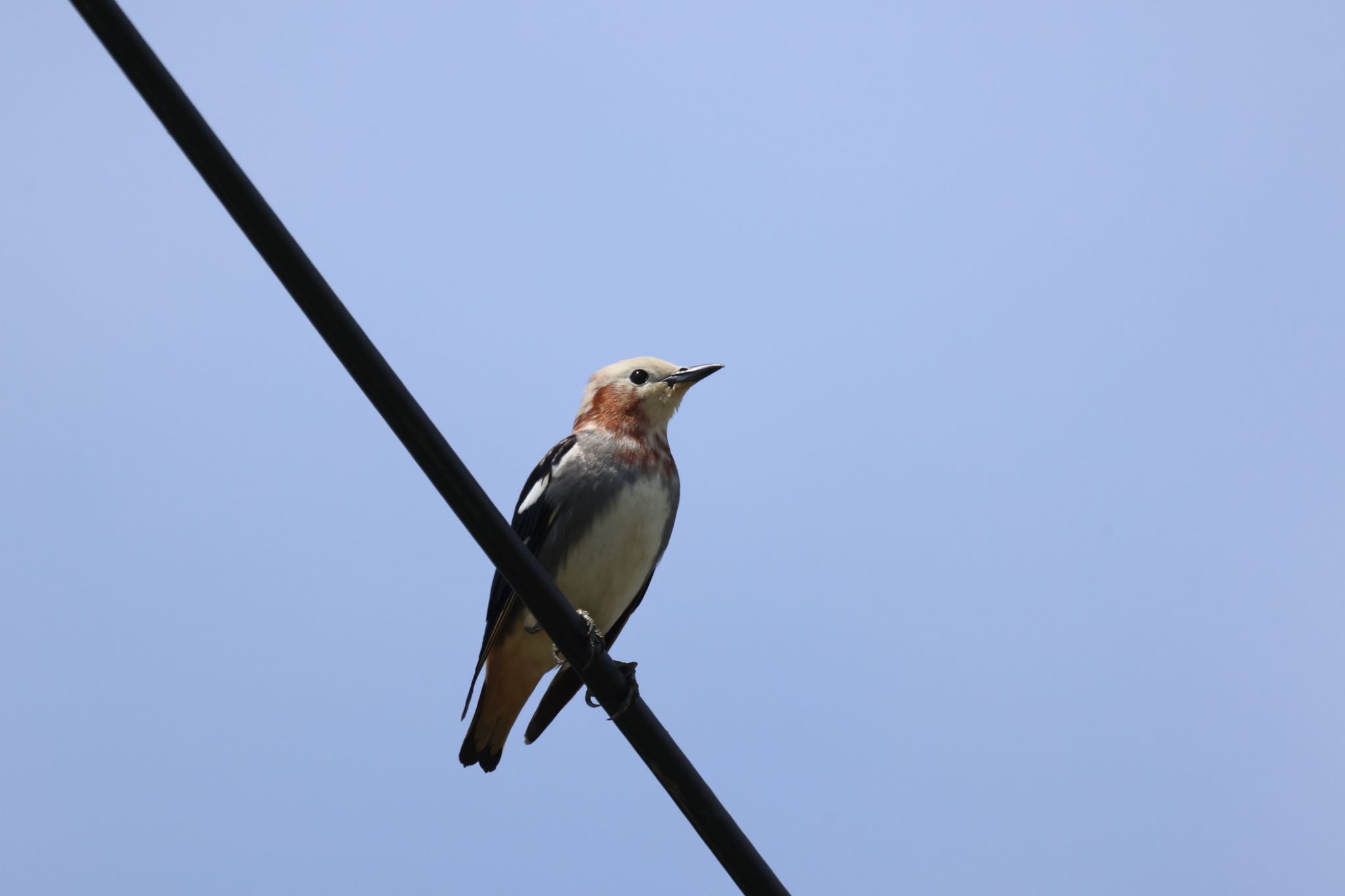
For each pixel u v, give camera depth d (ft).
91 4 19.25
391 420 23.71
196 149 20.43
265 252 21.52
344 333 22.56
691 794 27.78
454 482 24.68
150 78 19.85
